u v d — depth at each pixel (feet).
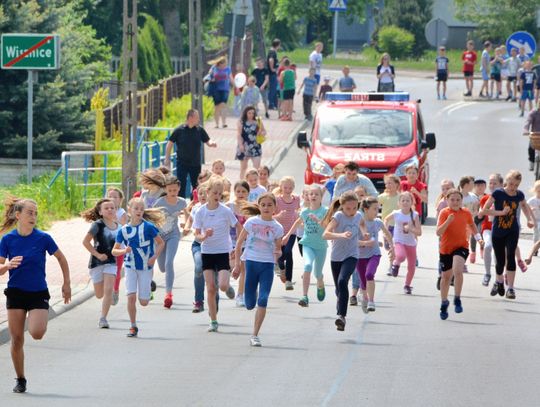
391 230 152.46
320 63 380.99
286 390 87.92
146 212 113.09
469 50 412.77
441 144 306.76
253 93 331.57
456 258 121.49
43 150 252.62
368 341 108.37
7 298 89.30
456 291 122.11
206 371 94.94
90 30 338.75
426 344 107.04
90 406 82.94
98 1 424.05
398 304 130.52
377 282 146.41
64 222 193.77
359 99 232.94
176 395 86.17
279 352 102.99
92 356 101.24
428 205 231.71
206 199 124.77
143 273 111.65
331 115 225.56
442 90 435.12
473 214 154.61
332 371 94.94
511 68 405.18
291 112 350.84
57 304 123.95
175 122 334.85
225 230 114.93
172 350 103.81
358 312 125.18
